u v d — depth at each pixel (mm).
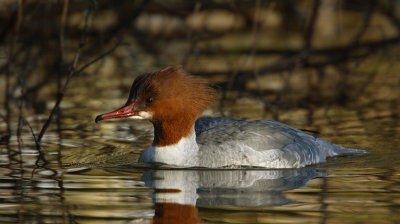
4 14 18531
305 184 9078
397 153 11188
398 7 20891
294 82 18141
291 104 15438
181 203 8016
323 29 22984
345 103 15461
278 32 24078
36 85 16156
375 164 10445
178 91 10234
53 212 7609
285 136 10844
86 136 12492
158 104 10180
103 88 17312
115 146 11742
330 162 10883
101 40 17344
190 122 10391
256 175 9727
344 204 7945
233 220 7336
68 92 16828
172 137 10375
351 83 17719
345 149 11422
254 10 23422
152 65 19922
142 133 12906
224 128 10914
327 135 12484
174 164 10367
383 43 19016
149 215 7520
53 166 10109
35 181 9109
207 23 22609
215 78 17969
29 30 16953
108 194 8438
